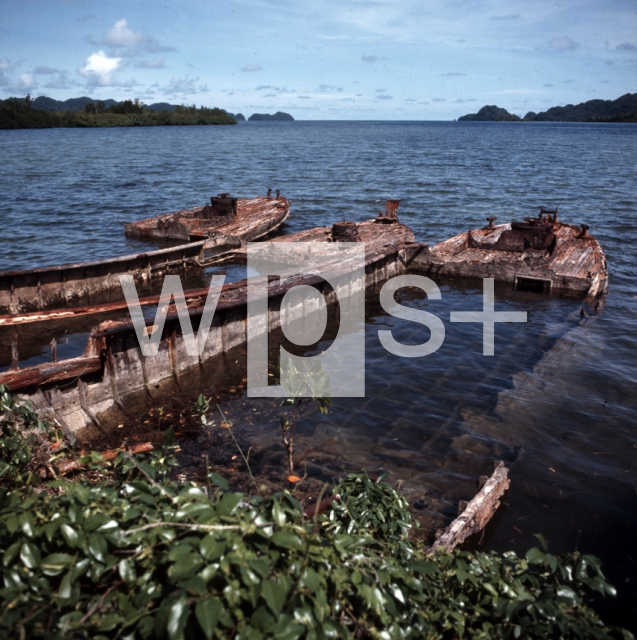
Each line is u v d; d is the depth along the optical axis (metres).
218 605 2.11
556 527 5.86
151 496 2.89
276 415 8.24
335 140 111.00
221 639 2.15
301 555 2.51
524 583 3.63
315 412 8.34
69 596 2.35
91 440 7.44
